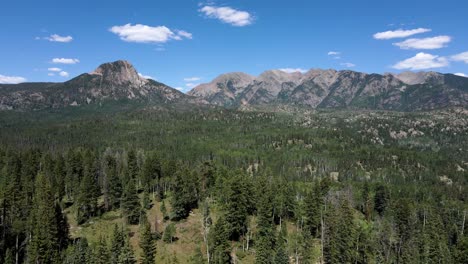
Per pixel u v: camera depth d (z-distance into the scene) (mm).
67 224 121750
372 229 145750
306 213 131500
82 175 164125
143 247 101688
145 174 159750
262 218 116938
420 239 131750
